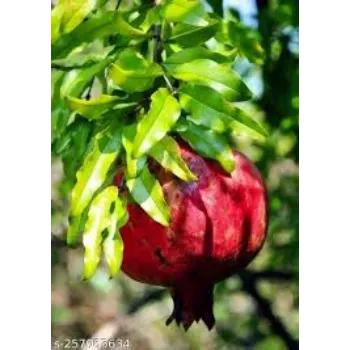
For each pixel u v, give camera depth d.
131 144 0.50
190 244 0.51
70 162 0.57
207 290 0.54
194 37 0.55
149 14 0.55
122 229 0.52
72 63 0.57
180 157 0.50
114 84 0.54
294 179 1.12
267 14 0.85
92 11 0.59
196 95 0.52
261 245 0.54
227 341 1.65
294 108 0.88
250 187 0.53
